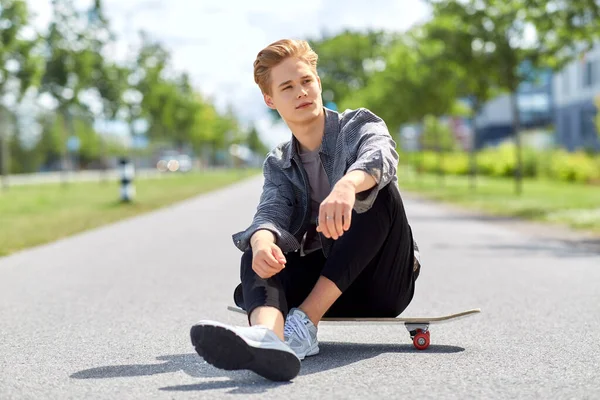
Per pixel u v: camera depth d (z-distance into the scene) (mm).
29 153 85688
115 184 42312
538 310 5902
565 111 54531
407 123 44562
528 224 15367
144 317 5766
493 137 73750
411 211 20016
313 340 3947
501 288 7176
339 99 89562
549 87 69875
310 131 3783
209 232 14117
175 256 10250
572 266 8812
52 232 13992
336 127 3783
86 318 5754
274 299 3426
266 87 3779
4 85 26906
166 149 109062
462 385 3479
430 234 13219
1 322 5637
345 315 4074
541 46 22891
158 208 22047
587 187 31641
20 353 4496
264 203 3824
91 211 20000
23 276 8422
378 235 3756
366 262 3783
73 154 92875
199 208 22078
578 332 4949
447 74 27375
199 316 5793
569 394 3314
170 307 6246
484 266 8875
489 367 3861
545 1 17938
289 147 3895
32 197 27641
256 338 3268
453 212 19500
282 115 3775
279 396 3285
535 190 29031
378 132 3664
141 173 80438
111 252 10820
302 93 3695
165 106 59594
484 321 5414
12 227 15109
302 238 3953
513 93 24500
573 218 15578
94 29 34375
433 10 23844
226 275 8328
